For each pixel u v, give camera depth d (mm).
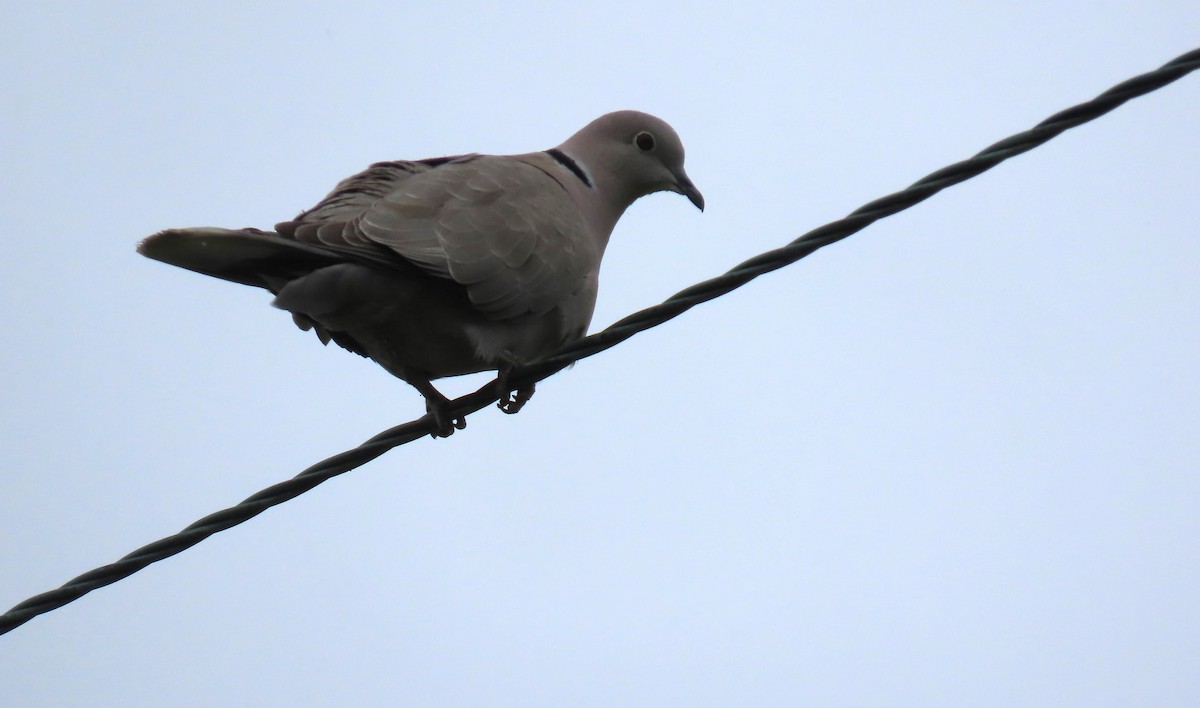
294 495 10281
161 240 9438
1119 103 8719
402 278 10328
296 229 9766
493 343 11016
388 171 11336
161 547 9953
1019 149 8914
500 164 11586
